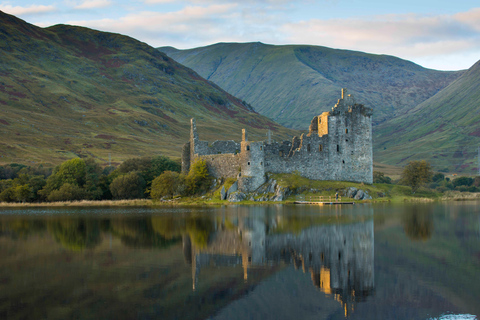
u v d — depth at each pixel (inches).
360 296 1637.6
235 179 4626.0
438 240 2509.8
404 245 2385.6
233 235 2696.9
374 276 1854.1
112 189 5231.3
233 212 3732.8
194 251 2292.1
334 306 1555.1
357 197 4389.8
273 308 1514.5
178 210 4015.8
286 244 2432.3
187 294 1646.2
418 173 4896.7
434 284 1769.2
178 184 4879.4
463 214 3440.0
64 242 2541.8
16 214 3907.5
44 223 3299.7
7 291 1664.6
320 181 4643.2
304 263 2052.2
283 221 3166.8
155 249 2343.8
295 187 4471.0
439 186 6845.5
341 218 3260.3
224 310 1507.1
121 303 1553.9
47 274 1879.9
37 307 1517.0
